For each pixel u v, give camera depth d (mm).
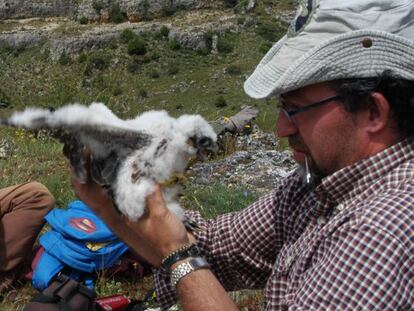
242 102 24703
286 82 921
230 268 1216
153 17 32281
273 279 1053
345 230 877
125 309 1860
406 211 852
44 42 30672
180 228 959
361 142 932
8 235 2088
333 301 841
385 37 891
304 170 1018
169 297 1215
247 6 32406
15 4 32344
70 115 877
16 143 3836
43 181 3043
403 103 901
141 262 2109
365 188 931
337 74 901
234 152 4047
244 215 1194
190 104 25531
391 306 824
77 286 1827
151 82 28344
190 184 3107
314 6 935
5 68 29172
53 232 2035
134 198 936
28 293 2098
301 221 1070
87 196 1050
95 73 29094
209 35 30422
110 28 31234
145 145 943
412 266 835
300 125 957
